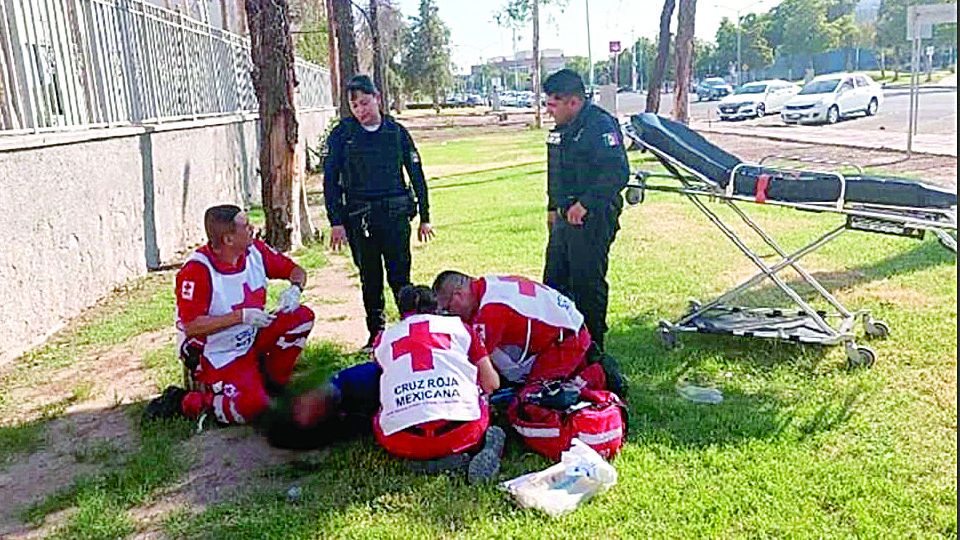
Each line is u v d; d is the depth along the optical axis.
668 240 8.95
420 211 5.47
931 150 15.93
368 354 5.31
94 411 4.62
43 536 3.32
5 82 6.05
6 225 5.64
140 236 8.45
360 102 5.00
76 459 3.99
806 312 5.01
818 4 70.94
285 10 8.89
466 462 3.61
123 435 4.27
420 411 3.53
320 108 26.89
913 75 15.24
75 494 3.62
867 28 65.00
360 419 4.01
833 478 3.46
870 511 3.19
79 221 6.89
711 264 7.67
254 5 8.76
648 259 7.98
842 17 69.50
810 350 5.02
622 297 6.53
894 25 58.56
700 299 6.38
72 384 5.10
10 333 5.61
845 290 6.45
